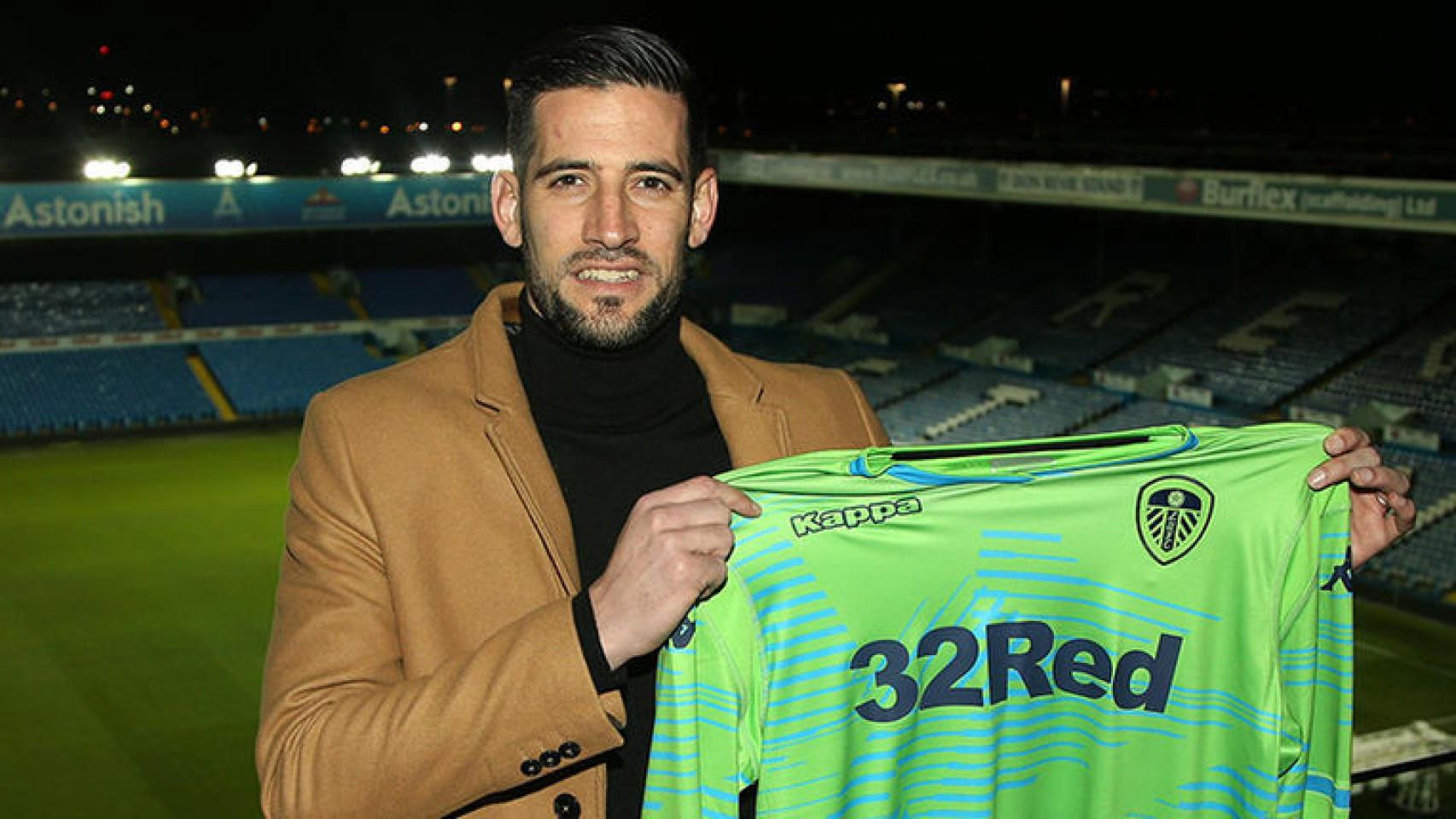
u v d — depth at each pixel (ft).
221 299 113.80
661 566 6.30
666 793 6.98
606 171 7.14
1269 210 67.62
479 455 7.44
